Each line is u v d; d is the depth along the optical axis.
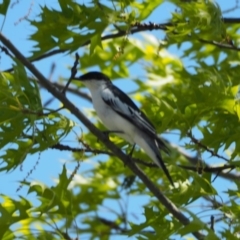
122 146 13.53
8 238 10.62
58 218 13.02
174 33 12.76
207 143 11.66
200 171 11.80
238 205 10.62
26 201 10.70
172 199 11.12
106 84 13.98
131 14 12.05
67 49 12.03
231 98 11.33
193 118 11.54
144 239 10.65
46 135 10.89
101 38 12.40
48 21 11.83
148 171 14.62
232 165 11.65
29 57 12.00
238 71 13.85
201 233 10.73
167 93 16.17
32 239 10.62
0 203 10.66
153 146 12.40
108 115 13.41
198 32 12.73
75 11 11.78
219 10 12.37
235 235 10.17
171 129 12.31
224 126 11.60
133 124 12.88
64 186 10.84
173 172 12.07
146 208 10.84
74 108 11.07
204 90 11.34
